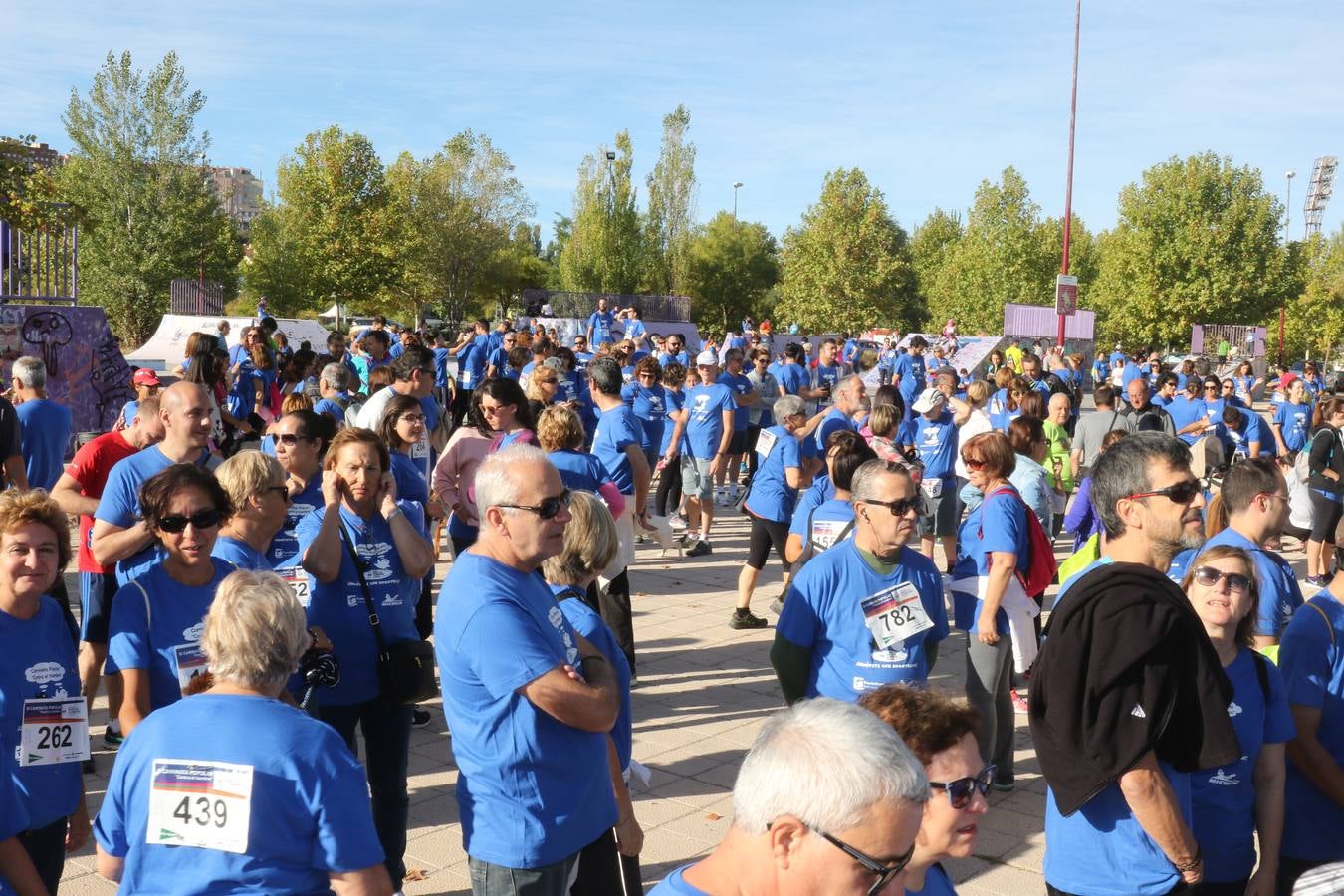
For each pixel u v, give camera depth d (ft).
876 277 178.19
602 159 217.56
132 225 150.30
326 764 8.15
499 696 9.61
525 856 9.71
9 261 51.49
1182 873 8.87
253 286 176.45
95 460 18.28
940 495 32.48
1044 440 25.27
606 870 10.98
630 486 26.00
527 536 9.98
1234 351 144.36
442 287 196.85
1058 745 8.95
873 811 5.37
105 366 53.31
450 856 15.89
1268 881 10.55
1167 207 160.25
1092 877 9.09
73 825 11.54
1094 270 208.33
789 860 5.48
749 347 79.56
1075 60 99.19
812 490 25.32
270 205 186.80
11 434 22.22
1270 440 46.65
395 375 28.43
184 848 7.98
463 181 197.16
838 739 5.52
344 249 166.91
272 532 13.78
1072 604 9.07
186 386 15.57
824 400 54.29
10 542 10.68
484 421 22.18
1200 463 32.14
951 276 196.65
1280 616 14.69
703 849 16.20
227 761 8.00
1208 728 8.73
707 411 38.37
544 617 10.15
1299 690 11.13
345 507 13.89
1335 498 33.81
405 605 14.08
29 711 10.85
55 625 11.28
